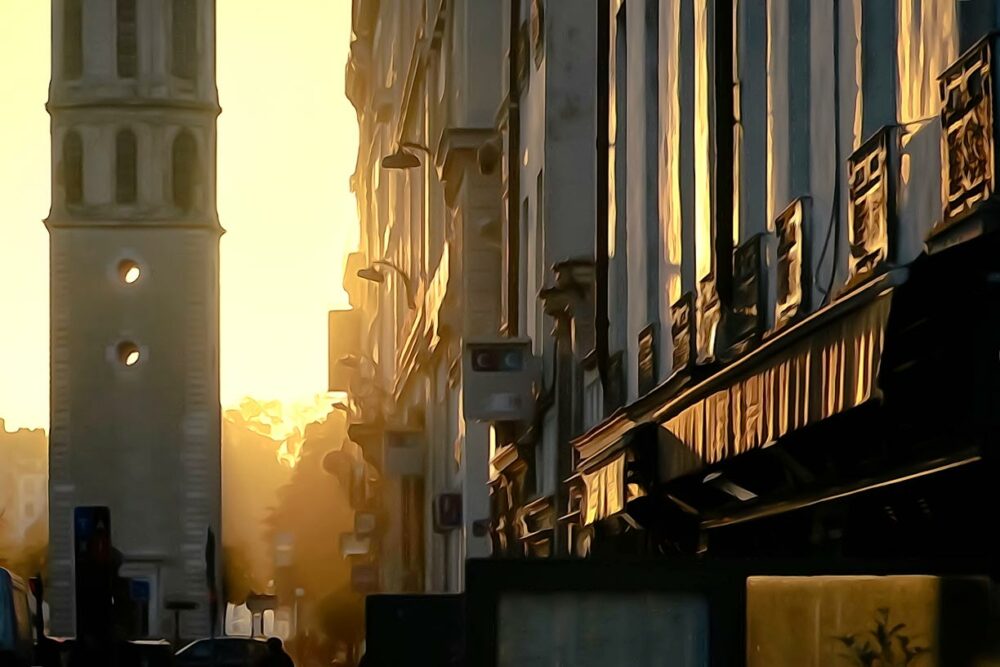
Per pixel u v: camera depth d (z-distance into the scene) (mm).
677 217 27938
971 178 14594
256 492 169875
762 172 23094
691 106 27641
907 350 13750
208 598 128125
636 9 31844
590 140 39438
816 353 15492
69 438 129125
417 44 68438
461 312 54875
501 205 52375
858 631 12281
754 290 22141
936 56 15922
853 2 18578
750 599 12398
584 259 37406
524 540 43312
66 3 131500
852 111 18594
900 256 16719
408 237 78562
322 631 97438
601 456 27438
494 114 52438
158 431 129375
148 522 128500
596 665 12406
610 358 34031
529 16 44656
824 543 19484
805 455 17766
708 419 20469
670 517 24609
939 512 15656
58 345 130125
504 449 45219
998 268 13391
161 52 132125
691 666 12453
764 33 23281
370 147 106688
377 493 93375
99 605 37938
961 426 13477
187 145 131875
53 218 130750
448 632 15133
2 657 31828
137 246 130750
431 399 68812
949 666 12297
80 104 131625
